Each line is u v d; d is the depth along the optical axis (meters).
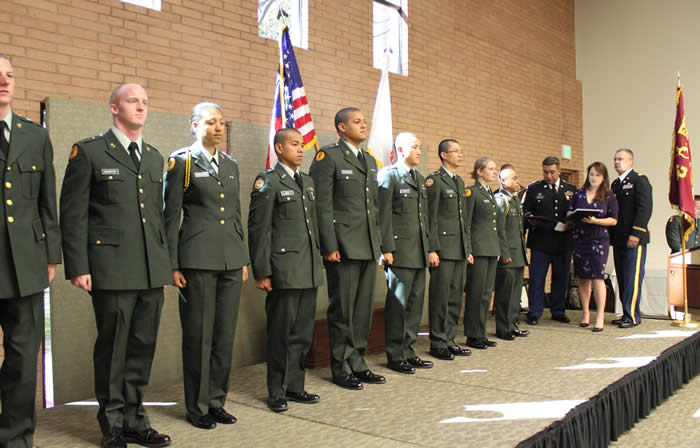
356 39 5.38
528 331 5.17
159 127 3.72
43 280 2.17
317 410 2.93
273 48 4.64
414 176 3.85
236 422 2.75
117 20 3.71
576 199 5.35
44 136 2.23
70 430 2.65
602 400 3.05
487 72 7.04
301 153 3.12
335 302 3.42
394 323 3.80
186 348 2.74
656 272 6.40
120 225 2.40
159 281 2.47
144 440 2.44
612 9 8.75
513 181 4.97
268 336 3.05
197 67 4.13
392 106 5.68
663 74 8.33
